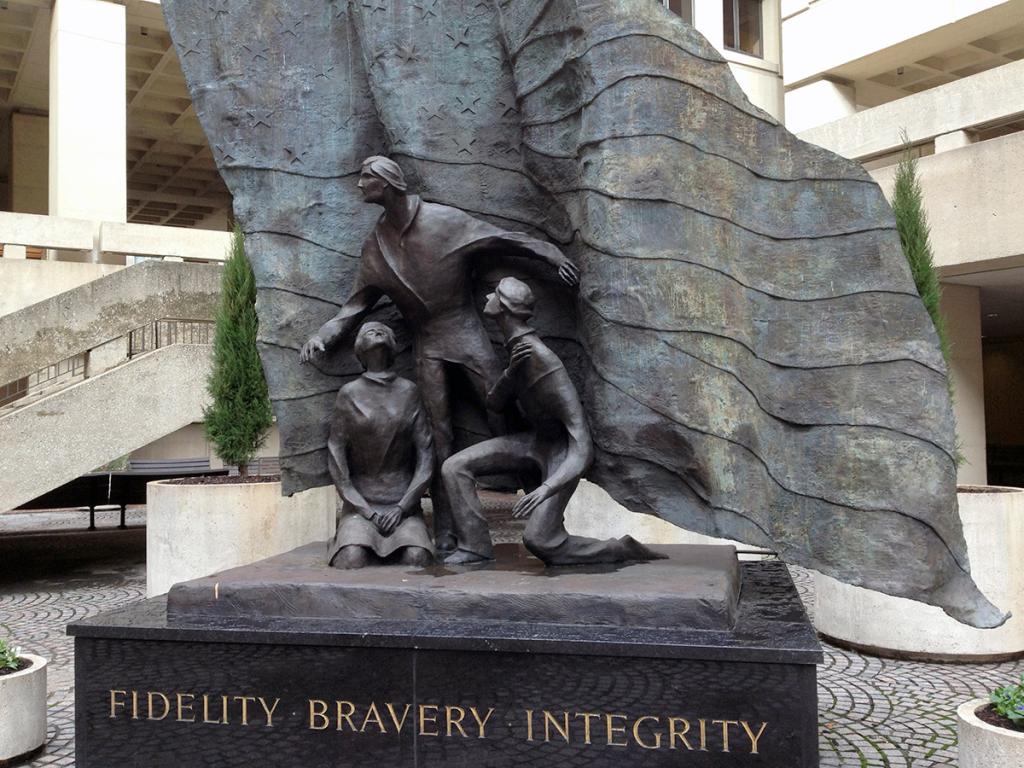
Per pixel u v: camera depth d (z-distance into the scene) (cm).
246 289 817
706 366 390
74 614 796
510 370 407
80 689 369
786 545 400
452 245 428
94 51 1708
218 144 480
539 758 336
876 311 396
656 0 401
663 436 388
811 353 403
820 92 1820
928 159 1055
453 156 449
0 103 2247
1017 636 622
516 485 459
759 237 408
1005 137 985
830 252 403
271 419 831
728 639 332
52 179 1706
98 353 1025
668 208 391
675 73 397
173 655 363
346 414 433
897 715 512
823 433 399
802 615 372
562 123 427
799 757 317
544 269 445
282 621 370
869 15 1728
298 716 354
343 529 425
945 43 1695
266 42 477
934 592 382
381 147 474
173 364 957
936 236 1050
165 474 1190
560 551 407
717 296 395
